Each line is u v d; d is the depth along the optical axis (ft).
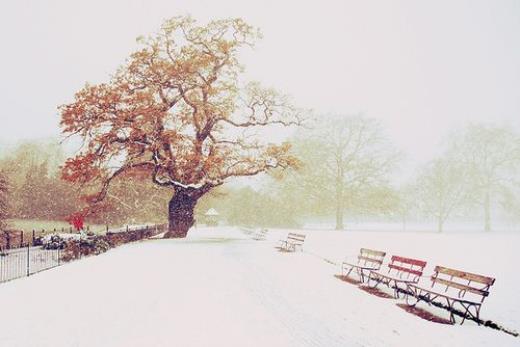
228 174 112.78
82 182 108.27
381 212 193.36
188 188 111.14
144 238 109.19
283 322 29.04
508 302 36.01
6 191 106.11
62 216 158.71
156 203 162.81
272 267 56.18
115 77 105.40
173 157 108.88
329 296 37.96
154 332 26.61
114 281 44.65
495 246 94.02
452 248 88.33
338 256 70.64
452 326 28.66
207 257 66.59
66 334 26.18
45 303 34.50
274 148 111.45
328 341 24.97
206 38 112.47
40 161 194.29
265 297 37.04
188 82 110.42
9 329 27.22
